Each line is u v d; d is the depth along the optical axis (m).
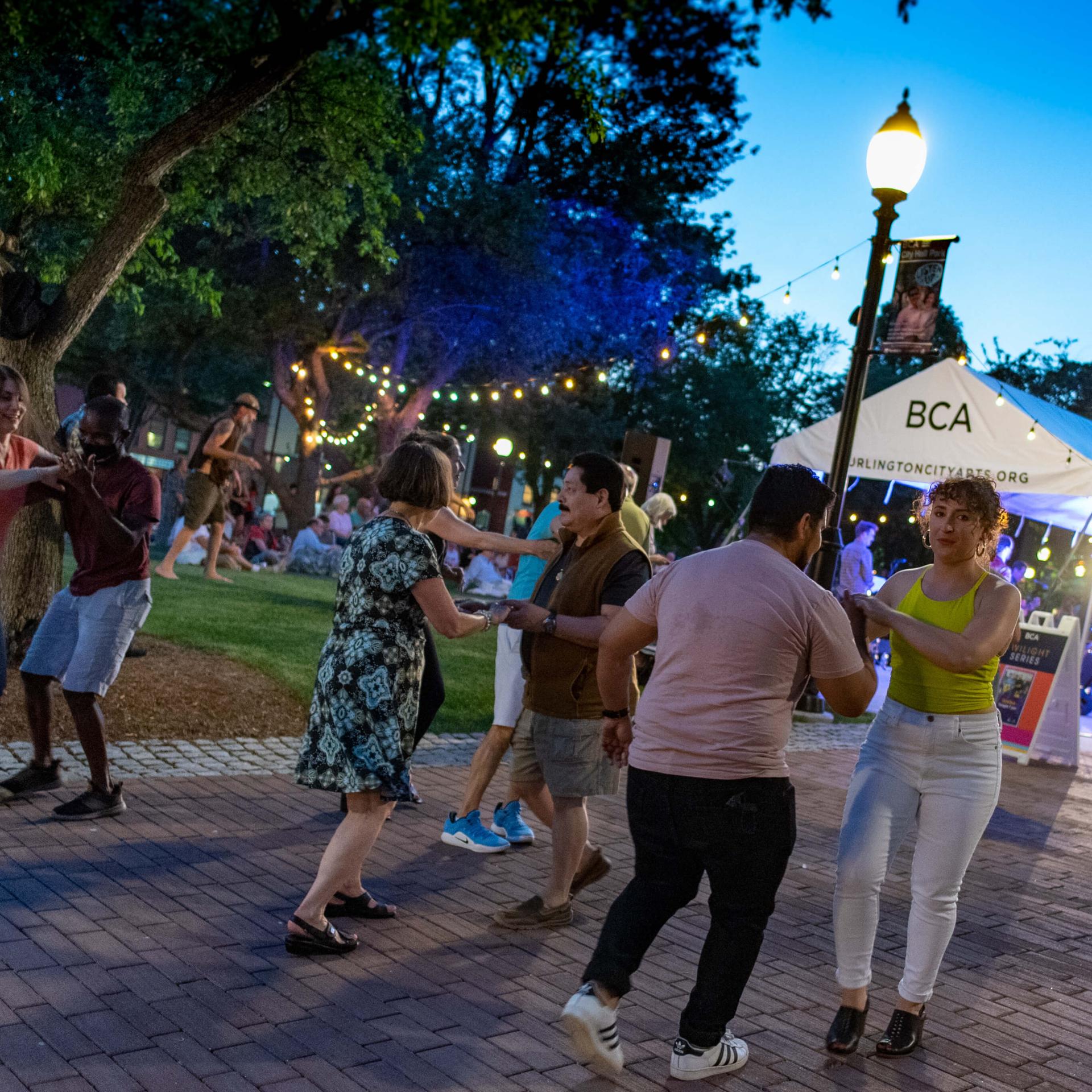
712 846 3.05
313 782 3.84
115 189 7.83
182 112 7.59
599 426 28.59
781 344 39.91
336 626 3.95
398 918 4.40
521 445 28.89
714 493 35.31
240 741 6.89
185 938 3.91
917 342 10.02
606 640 3.41
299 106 7.46
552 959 4.15
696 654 3.08
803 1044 3.71
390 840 5.44
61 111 7.55
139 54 4.73
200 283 10.45
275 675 8.25
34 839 4.71
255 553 20.75
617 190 23.78
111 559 4.97
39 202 8.06
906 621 3.60
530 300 22.92
